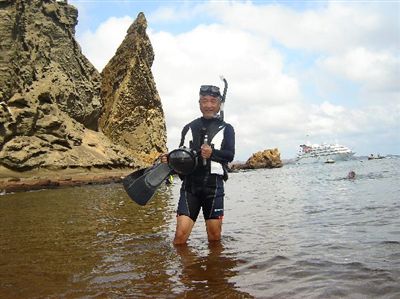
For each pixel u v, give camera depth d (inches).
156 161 213.6
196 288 130.0
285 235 221.6
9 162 1322.6
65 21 1961.1
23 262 184.1
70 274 157.2
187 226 207.9
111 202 536.7
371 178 841.5
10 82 1486.2
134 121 2333.9
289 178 1262.3
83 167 1514.5
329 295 115.6
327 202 397.7
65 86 1790.1
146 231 260.4
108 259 181.2
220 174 209.5
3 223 344.8
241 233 237.5
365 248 175.3
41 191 1019.3
